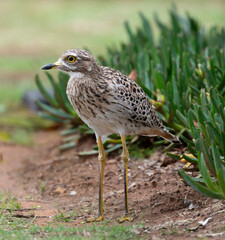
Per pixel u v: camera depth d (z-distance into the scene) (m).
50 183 11.23
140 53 14.12
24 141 14.27
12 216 8.87
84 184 10.70
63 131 13.79
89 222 8.63
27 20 32.38
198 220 8.04
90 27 30.20
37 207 9.68
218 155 7.79
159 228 7.97
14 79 20.94
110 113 8.36
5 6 36.09
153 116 9.15
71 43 26.50
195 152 8.97
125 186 8.63
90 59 8.17
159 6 35.19
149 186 9.82
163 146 11.26
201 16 31.34
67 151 12.75
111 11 34.22
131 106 8.49
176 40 14.77
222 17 30.81
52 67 8.35
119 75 8.73
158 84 11.42
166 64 12.95
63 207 9.72
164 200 9.03
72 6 35.94
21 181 11.66
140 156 11.15
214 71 11.22
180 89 11.29
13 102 18.28
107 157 11.60
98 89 8.20
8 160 12.88
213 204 8.51
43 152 13.20
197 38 15.21
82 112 8.50
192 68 12.17
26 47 26.23
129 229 7.96
